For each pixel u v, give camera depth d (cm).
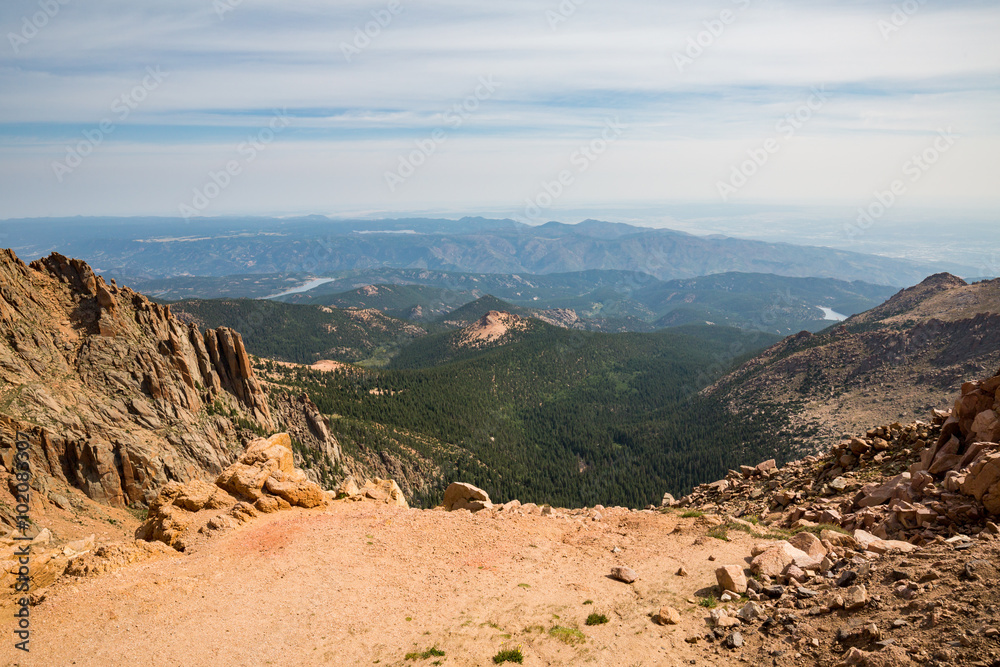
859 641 1727
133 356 11288
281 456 4378
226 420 12450
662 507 4681
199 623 2395
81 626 2347
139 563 3027
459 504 4428
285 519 3772
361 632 2325
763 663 1816
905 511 2656
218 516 3591
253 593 2677
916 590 1855
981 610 1616
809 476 4112
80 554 3072
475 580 2825
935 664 1490
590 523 3828
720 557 2797
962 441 3188
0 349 9456
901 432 3912
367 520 3759
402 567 3014
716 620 2097
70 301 11388
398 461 19700
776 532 3058
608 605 2414
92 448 8931
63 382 9931
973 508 2473
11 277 10694
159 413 10894
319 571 2928
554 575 2858
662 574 2705
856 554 2380
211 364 13888
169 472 9800
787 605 2098
